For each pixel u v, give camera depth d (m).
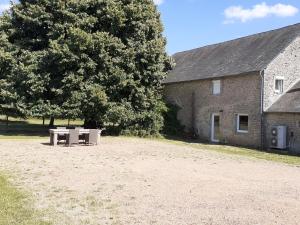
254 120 26.89
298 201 10.25
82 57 28.05
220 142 29.97
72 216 8.42
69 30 28.09
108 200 9.87
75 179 12.50
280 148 24.89
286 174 14.77
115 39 29.12
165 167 15.55
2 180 11.88
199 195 10.63
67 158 17.47
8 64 30.16
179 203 9.70
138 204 9.54
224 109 29.70
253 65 27.28
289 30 28.47
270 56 26.84
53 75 29.09
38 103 28.77
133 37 30.52
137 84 30.02
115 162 16.61
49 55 28.64
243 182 12.73
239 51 31.31
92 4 29.47
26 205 9.11
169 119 34.28
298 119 24.00
